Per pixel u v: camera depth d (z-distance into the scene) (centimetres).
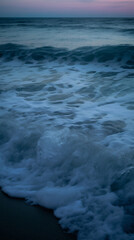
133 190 207
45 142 289
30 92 548
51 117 392
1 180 255
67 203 211
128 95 491
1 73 757
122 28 2366
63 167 258
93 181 232
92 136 309
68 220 195
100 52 900
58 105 457
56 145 283
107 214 191
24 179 254
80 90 547
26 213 211
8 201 227
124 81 597
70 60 882
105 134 315
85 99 486
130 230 175
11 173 265
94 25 3003
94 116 389
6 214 211
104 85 575
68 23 3656
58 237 181
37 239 180
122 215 187
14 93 544
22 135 326
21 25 3356
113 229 177
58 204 213
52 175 252
